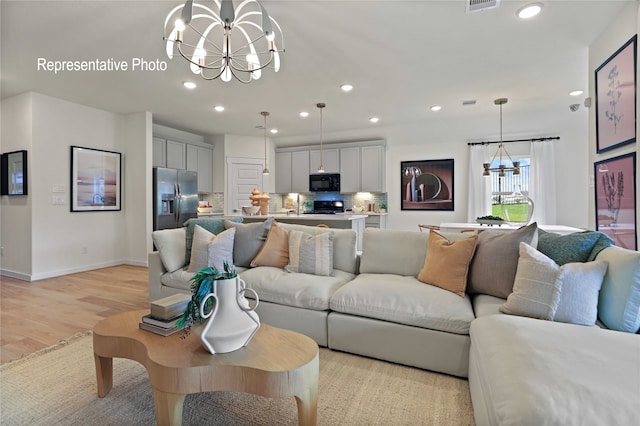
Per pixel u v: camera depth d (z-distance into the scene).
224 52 2.64
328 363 2.11
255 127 6.07
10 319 2.86
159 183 5.16
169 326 1.63
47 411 1.62
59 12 2.41
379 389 1.82
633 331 1.52
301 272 2.71
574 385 1.01
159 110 4.95
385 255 2.71
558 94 4.28
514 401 0.99
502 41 2.88
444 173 6.30
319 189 6.90
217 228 3.23
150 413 1.62
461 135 6.02
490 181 5.90
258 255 2.95
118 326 1.75
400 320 2.05
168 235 3.08
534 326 1.48
